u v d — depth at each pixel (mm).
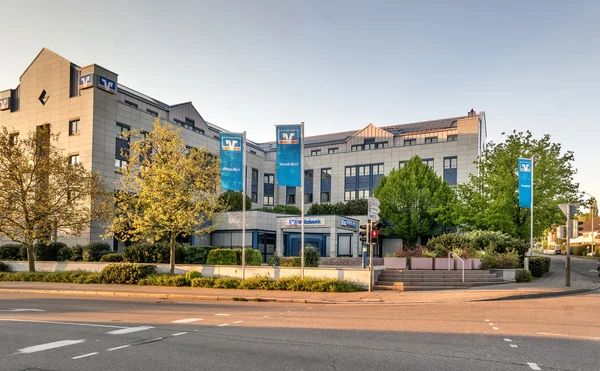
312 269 22250
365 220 47875
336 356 7656
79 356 7707
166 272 25391
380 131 60094
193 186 23188
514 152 34719
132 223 23844
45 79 39250
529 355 7754
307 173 61875
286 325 10977
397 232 47312
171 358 7543
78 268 29188
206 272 24422
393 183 48156
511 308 14461
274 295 18516
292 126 20281
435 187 48000
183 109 48594
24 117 40000
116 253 30359
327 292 19594
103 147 36719
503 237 30172
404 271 22906
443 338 9234
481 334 9688
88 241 34625
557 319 11891
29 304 16219
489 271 24203
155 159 23422
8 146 27141
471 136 52812
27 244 27828
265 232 42094
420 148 55344
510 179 33281
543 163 33469
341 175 59594
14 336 9570
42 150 28438
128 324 11188
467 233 32125
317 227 41719
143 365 7105
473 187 37312
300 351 8039
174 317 12523
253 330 10242
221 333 9852
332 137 67000
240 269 23578
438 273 23000
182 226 22812
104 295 20562
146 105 43781
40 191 27031
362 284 21406
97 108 36438
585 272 32719
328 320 11836
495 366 7027
